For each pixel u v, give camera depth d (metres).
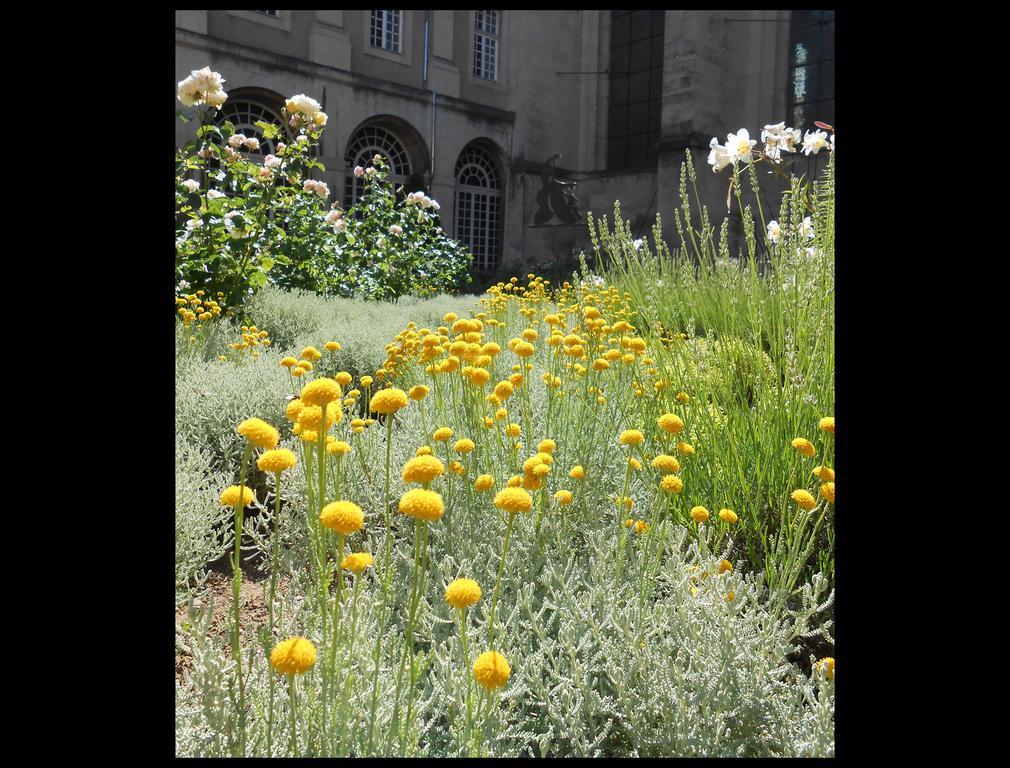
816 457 2.04
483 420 1.94
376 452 2.29
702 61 19.19
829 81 19.59
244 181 6.11
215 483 2.43
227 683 1.13
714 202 19.39
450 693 1.25
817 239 2.39
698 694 1.23
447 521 1.87
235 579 0.99
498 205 21.91
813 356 2.16
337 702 1.12
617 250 4.04
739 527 2.05
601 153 23.31
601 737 1.22
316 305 6.32
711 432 2.24
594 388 2.34
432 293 10.66
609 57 23.28
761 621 1.44
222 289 5.38
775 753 1.19
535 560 1.77
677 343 2.72
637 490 2.17
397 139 19.52
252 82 16.09
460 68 20.91
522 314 5.05
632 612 1.43
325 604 1.12
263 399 2.83
